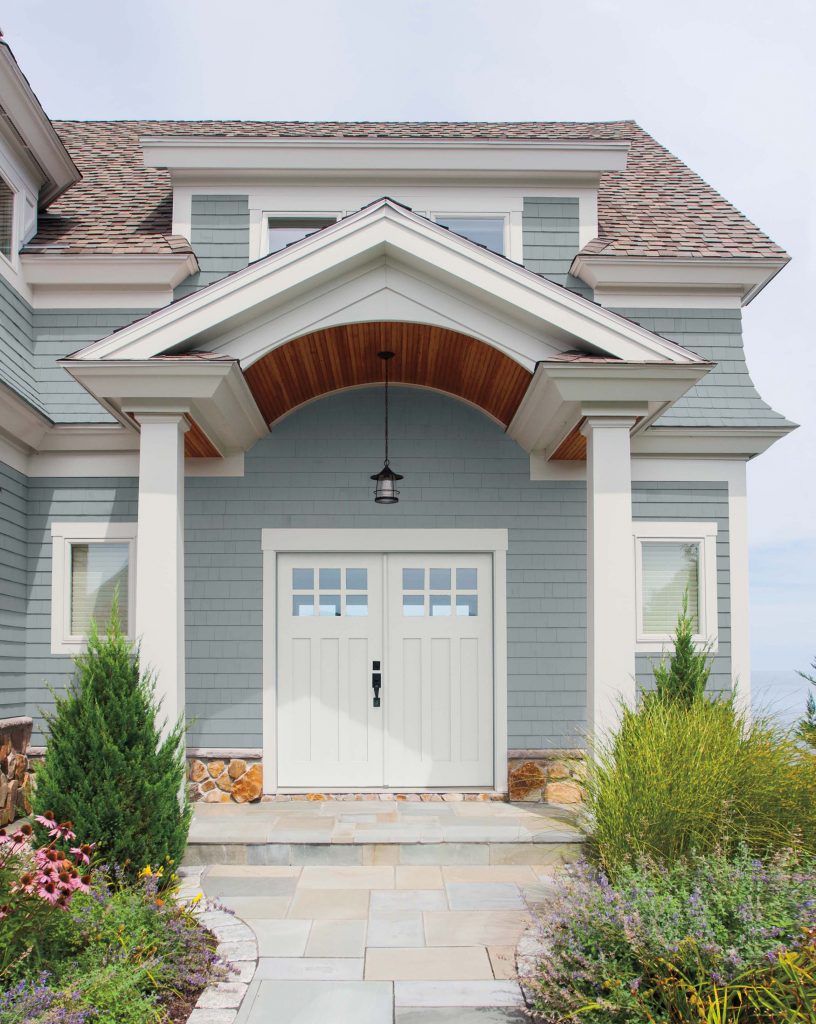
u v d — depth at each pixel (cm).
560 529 857
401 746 845
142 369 646
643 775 524
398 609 858
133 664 589
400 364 809
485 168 891
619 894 414
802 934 365
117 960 403
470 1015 410
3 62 721
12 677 798
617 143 886
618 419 678
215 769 825
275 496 854
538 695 841
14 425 774
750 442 862
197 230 892
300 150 882
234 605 844
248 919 536
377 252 691
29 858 434
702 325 889
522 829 678
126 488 847
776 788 522
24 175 858
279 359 741
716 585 855
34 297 869
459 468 861
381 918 538
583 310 670
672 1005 360
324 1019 405
